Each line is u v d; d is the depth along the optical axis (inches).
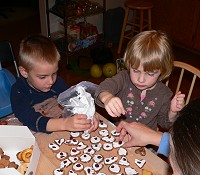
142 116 56.1
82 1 123.6
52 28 130.4
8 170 33.8
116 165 40.4
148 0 134.9
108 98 44.9
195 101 18.8
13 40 145.3
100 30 145.1
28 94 52.9
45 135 45.1
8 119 49.1
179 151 17.1
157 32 51.1
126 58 50.4
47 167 39.9
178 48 140.3
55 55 50.6
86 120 43.8
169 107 54.2
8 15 167.6
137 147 43.2
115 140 44.5
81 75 117.5
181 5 125.4
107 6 140.9
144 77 48.8
